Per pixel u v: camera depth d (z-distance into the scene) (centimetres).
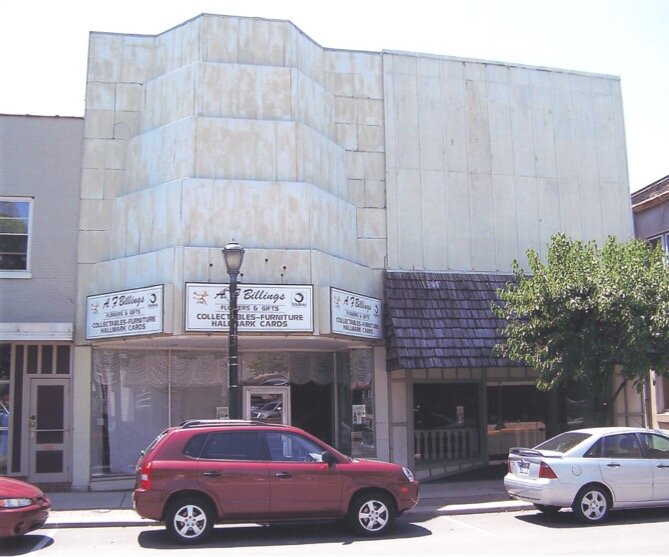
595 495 1246
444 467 1812
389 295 1766
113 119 1747
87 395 1656
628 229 2006
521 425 1892
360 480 1157
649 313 1471
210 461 1120
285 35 1739
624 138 2055
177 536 1102
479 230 1898
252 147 1659
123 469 1670
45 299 1678
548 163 1978
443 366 1698
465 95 1947
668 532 1152
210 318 1503
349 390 1806
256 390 1786
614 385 1944
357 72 1892
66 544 1124
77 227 1708
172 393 1728
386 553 1018
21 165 1714
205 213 1599
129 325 1552
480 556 986
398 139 1886
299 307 1546
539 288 1539
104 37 1770
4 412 1650
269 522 1133
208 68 1675
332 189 1772
